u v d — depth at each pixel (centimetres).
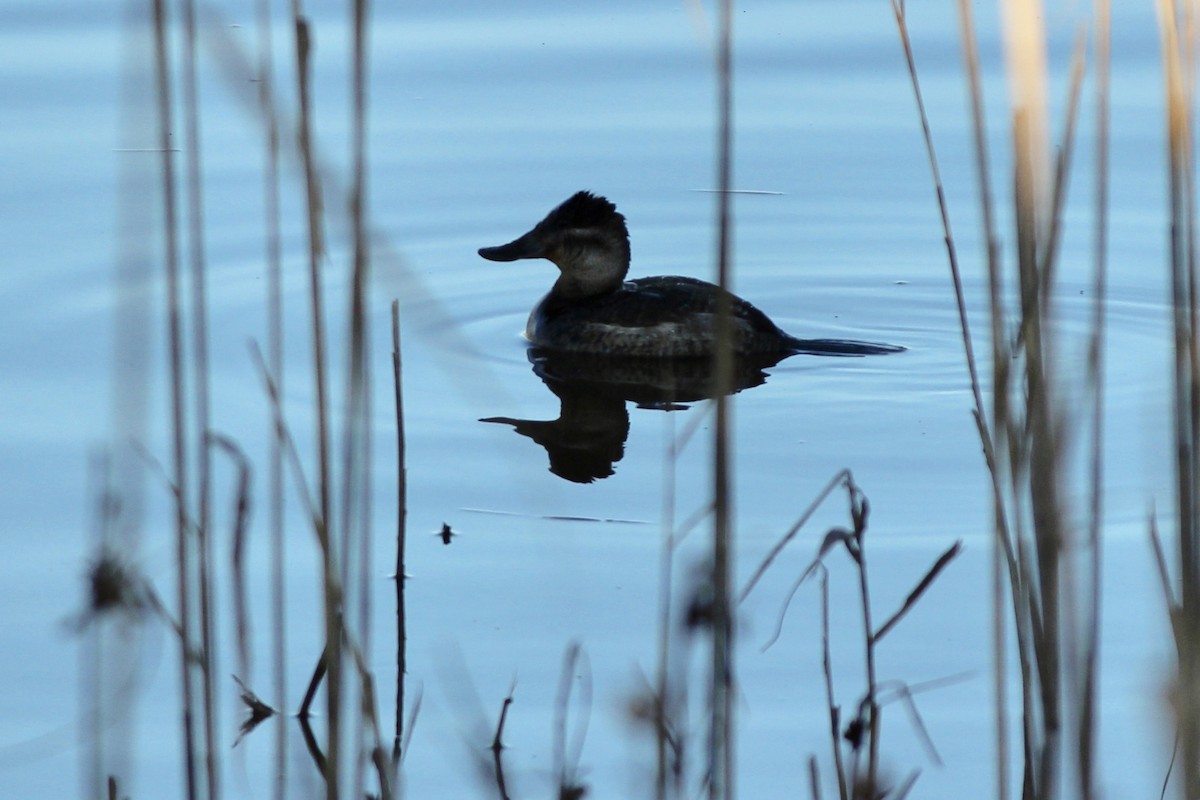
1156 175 1752
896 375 1373
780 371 1388
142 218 1051
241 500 747
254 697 797
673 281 1527
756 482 1113
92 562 809
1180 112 544
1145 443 1167
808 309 1570
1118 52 2005
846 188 1792
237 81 597
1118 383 1316
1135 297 1536
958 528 1027
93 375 1266
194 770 642
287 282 1547
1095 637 574
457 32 2164
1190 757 566
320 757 764
